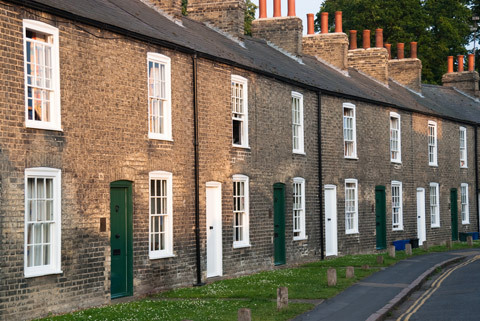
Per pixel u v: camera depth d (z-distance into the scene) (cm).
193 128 2019
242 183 2277
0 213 1370
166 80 1919
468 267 2509
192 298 1731
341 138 2917
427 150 3694
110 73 1698
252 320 1414
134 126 1775
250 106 2316
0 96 1384
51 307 1489
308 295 1744
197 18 2700
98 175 1645
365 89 3269
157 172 1855
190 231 1984
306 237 2633
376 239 3184
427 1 5503
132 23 1861
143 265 1786
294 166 2577
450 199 3947
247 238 2269
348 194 2983
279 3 3109
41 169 1477
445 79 4853
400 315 1551
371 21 5209
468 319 1452
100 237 1638
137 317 1412
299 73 2741
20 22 1439
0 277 1365
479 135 4303
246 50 2584
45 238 1502
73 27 1588
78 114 1592
